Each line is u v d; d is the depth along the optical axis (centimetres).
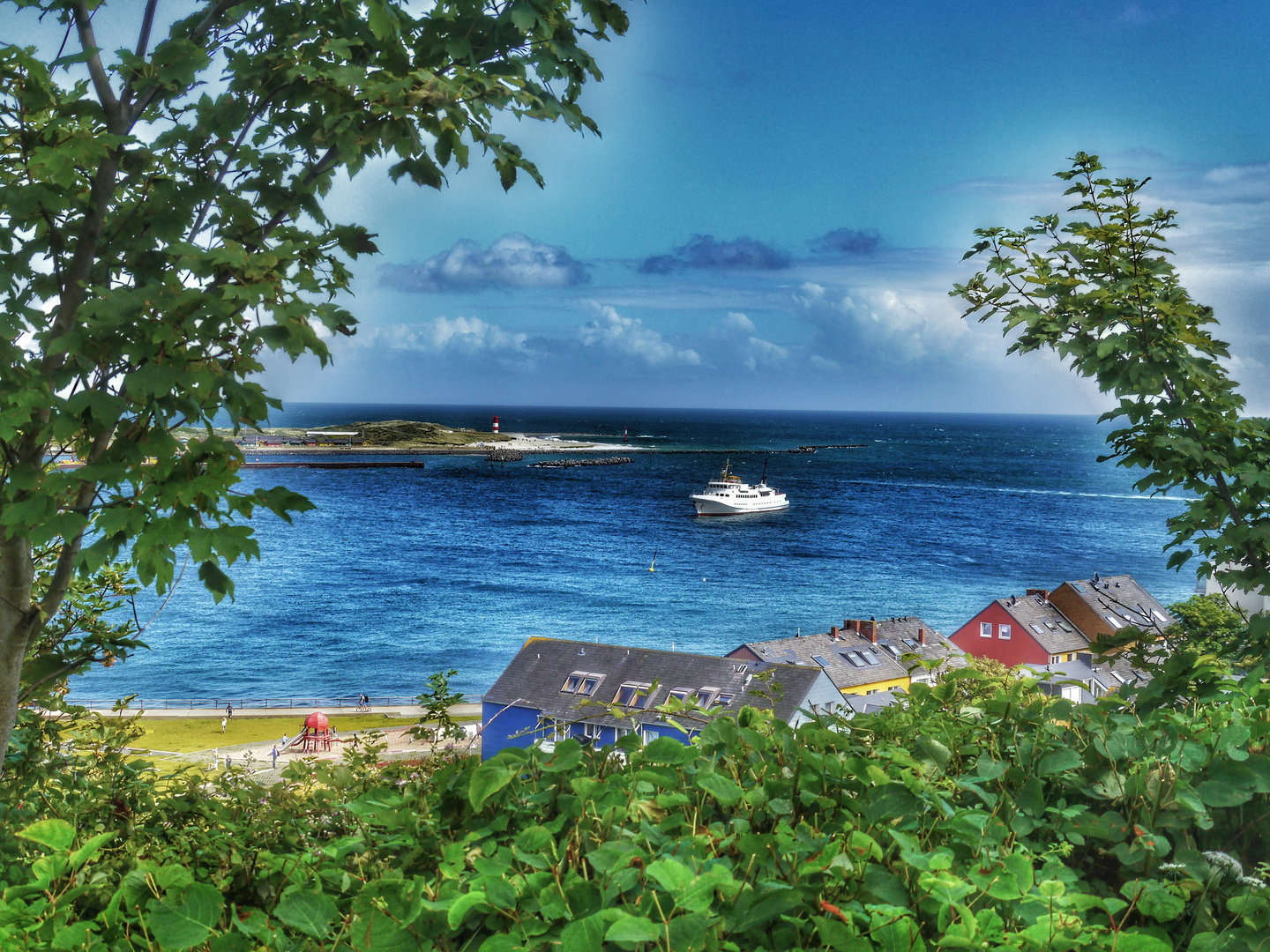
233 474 331
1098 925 184
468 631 8388
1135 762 258
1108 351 538
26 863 334
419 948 197
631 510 16100
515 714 4472
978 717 304
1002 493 18750
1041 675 319
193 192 362
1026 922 193
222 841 294
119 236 368
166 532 312
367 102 378
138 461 317
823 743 274
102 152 334
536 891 201
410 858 248
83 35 366
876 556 11912
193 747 5206
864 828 234
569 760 253
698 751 256
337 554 12019
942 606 9206
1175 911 197
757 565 11281
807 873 199
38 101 346
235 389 322
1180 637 542
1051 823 249
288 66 367
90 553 309
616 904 198
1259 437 557
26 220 358
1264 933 187
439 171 399
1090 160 556
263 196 379
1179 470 573
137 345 312
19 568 363
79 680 6988
